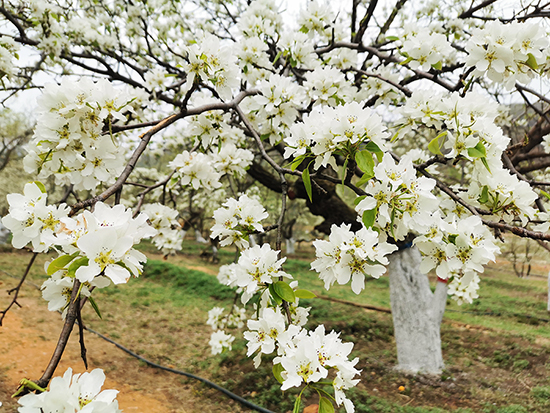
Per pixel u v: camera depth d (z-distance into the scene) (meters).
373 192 1.13
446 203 1.41
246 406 4.44
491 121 1.27
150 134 1.28
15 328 5.88
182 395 4.79
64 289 1.12
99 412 0.80
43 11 2.97
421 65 2.03
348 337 6.72
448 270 1.22
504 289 12.34
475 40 1.40
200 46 1.53
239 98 1.84
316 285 11.87
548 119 2.48
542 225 1.37
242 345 6.25
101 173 1.26
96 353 5.67
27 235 0.99
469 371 5.44
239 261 1.30
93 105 1.18
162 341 6.62
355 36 3.65
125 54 4.43
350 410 0.97
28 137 15.78
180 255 17.83
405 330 5.49
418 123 1.67
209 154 2.90
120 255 0.82
